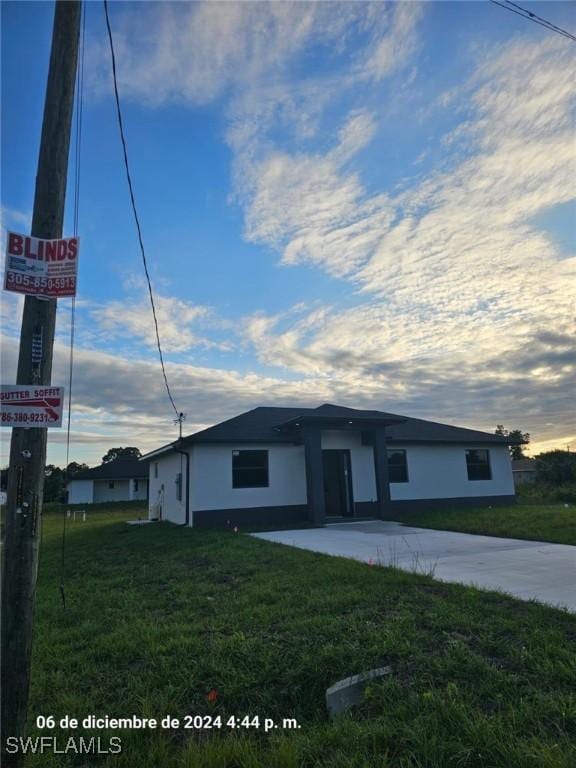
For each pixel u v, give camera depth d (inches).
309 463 604.4
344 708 131.3
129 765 111.0
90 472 1669.5
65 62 133.0
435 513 651.5
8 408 116.0
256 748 114.7
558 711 117.3
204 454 601.3
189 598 244.4
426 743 107.3
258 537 475.5
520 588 239.1
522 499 900.0
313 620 190.2
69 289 124.6
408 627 177.2
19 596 111.7
